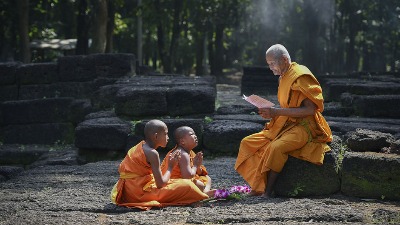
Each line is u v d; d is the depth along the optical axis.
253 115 14.86
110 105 17.45
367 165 8.91
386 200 8.86
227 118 14.49
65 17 47.50
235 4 47.62
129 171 8.67
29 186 10.44
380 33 50.56
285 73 9.03
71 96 20.02
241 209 8.17
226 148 13.29
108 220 7.87
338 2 51.03
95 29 28.19
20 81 20.36
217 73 54.53
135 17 49.53
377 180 8.89
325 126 9.20
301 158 9.04
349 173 9.00
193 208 8.48
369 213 8.02
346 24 56.19
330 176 9.06
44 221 7.81
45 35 44.12
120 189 8.67
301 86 8.83
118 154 14.20
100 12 28.06
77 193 9.59
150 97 14.97
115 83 18.19
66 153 15.24
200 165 9.39
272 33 47.34
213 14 47.16
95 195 9.41
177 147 9.26
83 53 33.50
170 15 44.28
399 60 57.12
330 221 7.70
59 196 9.36
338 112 15.29
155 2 42.72
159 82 17.66
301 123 8.98
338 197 9.01
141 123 13.97
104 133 14.07
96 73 19.88
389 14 48.62
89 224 7.66
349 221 7.68
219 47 54.19
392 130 12.93
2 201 9.12
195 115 14.98
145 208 8.47
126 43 55.00
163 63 43.97
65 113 18.47
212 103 14.96
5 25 41.81
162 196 8.60
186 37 50.06
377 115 14.91
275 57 8.98
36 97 20.27
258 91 24.42
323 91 18.00
